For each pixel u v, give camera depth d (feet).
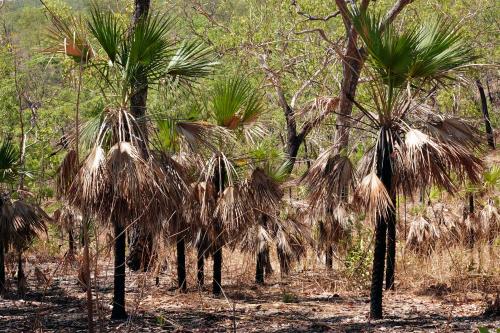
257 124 40.42
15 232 40.78
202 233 39.19
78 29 29.14
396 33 30.07
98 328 30.22
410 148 29.53
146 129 30.81
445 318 33.22
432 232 45.70
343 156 32.63
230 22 75.10
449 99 66.74
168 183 29.58
